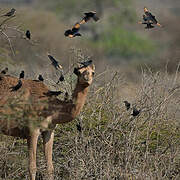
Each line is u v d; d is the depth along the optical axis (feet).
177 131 110.73
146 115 109.40
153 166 98.27
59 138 109.70
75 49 116.26
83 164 96.43
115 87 114.42
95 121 110.22
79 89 93.76
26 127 96.02
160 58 188.85
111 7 381.19
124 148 100.53
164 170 97.19
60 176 101.71
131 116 107.86
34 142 96.43
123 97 119.44
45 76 124.77
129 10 383.45
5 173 97.71
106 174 93.35
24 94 96.63
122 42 336.90
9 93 96.73
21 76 99.76
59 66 94.99
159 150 104.42
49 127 97.09
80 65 94.68
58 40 205.05
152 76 116.88
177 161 101.45
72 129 110.83
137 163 96.02
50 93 96.48
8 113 94.17
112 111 110.42
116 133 105.70
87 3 363.35
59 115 95.76
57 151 107.55
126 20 378.73
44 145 98.37
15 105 91.35
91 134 105.50
